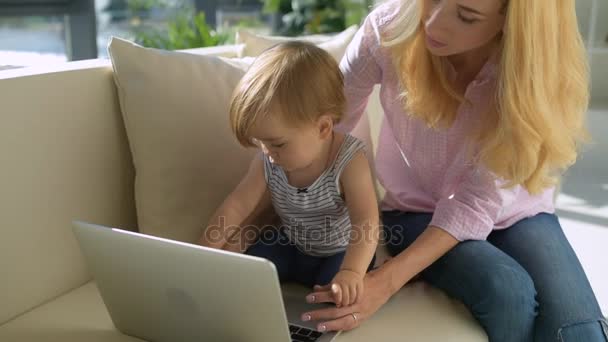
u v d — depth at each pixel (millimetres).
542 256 1206
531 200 1341
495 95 1197
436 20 1126
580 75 1194
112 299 1050
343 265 1086
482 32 1129
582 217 2654
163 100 1255
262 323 892
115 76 1252
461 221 1203
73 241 1216
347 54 1387
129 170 1333
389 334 1033
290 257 1271
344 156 1167
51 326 1090
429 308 1137
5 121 1069
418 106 1255
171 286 943
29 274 1134
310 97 1076
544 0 1088
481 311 1103
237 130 1103
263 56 1131
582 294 1135
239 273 855
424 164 1349
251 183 1223
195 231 1297
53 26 3303
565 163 1223
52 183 1162
